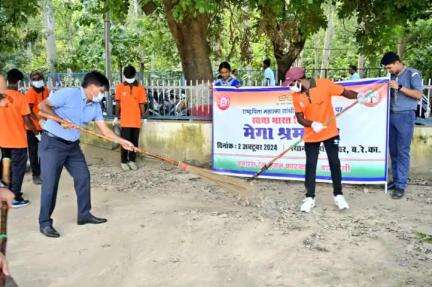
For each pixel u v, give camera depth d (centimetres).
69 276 473
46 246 547
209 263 490
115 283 457
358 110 721
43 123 588
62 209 677
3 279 281
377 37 1117
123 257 511
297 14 1098
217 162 839
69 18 2711
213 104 830
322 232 558
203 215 624
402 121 680
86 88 575
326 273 460
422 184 750
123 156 898
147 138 936
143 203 692
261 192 735
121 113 888
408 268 465
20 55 2056
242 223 591
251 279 454
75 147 599
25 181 838
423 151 768
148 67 2470
